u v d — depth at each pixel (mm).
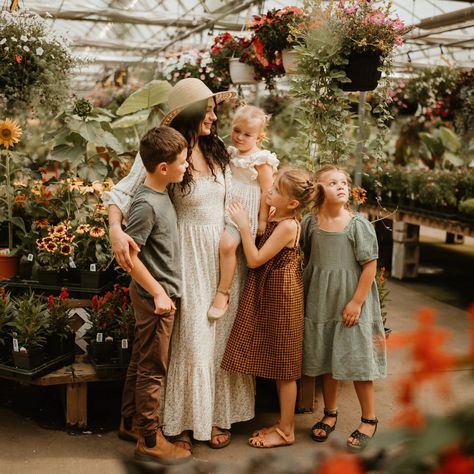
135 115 5582
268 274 2670
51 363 2809
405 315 5230
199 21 8812
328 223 2750
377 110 3818
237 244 2656
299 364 2713
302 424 3010
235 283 2760
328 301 2740
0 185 3803
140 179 2590
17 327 2723
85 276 3111
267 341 2678
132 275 2418
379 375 2732
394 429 550
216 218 2691
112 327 2887
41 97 4359
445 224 6152
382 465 569
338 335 2713
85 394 2852
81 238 3291
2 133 3387
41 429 2861
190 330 2621
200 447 2740
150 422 2529
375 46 3232
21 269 3303
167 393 2672
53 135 4145
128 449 2686
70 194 3592
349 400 3326
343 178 2721
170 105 2666
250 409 2838
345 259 2713
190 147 2641
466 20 6539
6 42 4062
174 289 2539
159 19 8812
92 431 2854
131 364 2688
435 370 528
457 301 5801
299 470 658
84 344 3125
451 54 10219
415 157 9484
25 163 4195
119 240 2379
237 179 2777
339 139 3508
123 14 8641
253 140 2756
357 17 3260
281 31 3896
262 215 2760
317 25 3350
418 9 7742
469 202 5918
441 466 527
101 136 4113
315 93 3385
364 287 2670
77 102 3965
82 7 8523
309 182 2629
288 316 2658
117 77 11305
